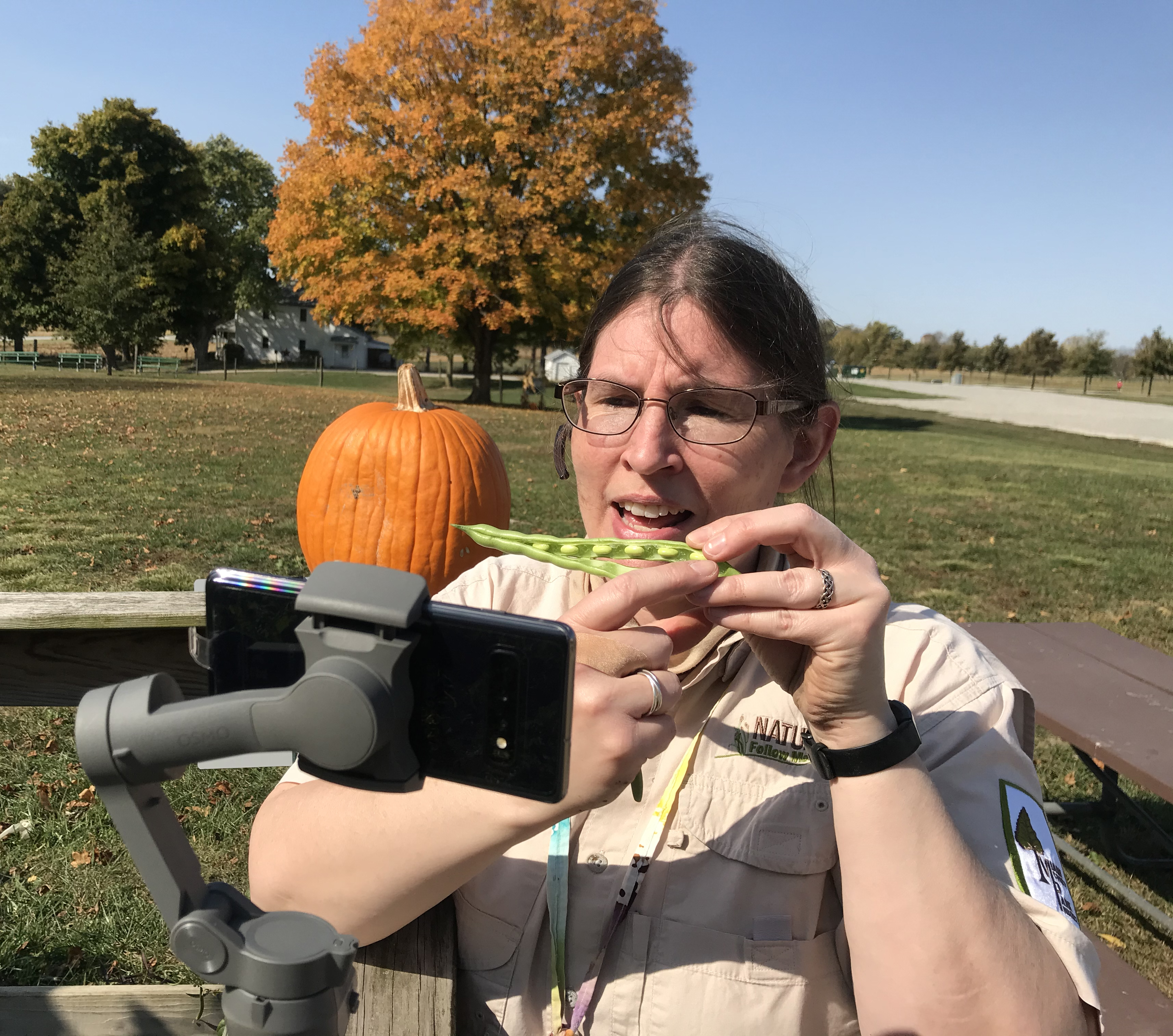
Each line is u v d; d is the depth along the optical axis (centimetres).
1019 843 129
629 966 134
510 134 2895
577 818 141
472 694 72
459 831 108
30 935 306
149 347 5181
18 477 1055
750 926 134
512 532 143
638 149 3020
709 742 140
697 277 139
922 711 141
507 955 140
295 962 69
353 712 66
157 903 73
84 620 212
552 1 2995
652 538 147
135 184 5578
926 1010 111
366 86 3048
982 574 900
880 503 1266
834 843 137
